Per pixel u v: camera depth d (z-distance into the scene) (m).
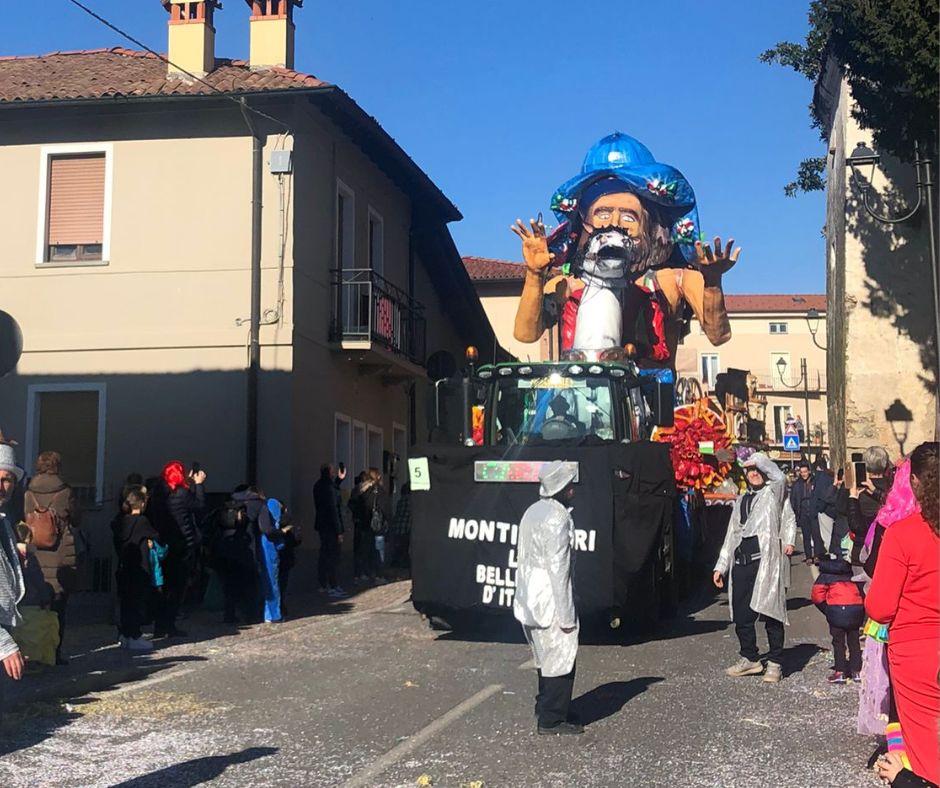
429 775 6.09
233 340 16.69
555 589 6.99
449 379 12.95
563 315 16.00
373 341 18.69
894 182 22.84
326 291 18.34
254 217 16.78
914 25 15.23
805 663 9.66
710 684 8.70
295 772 6.20
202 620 13.05
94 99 16.56
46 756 6.63
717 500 16.44
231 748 6.78
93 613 13.97
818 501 16.33
